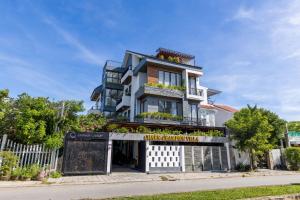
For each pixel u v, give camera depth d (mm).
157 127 20531
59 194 8906
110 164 15805
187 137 19328
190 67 26234
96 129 19078
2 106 13523
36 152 13320
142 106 25000
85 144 15344
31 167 12586
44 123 13797
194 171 18359
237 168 20078
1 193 9031
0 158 11750
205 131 22031
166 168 17531
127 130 17234
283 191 8891
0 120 13500
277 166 22266
